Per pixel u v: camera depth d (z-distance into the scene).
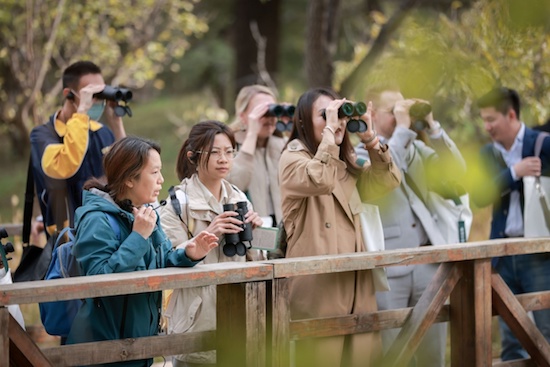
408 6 19.42
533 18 7.34
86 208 9.00
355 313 10.59
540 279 13.83
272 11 42.28
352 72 20.09
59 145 12.08
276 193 13.19
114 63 27.77
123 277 8.32
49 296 7.88
